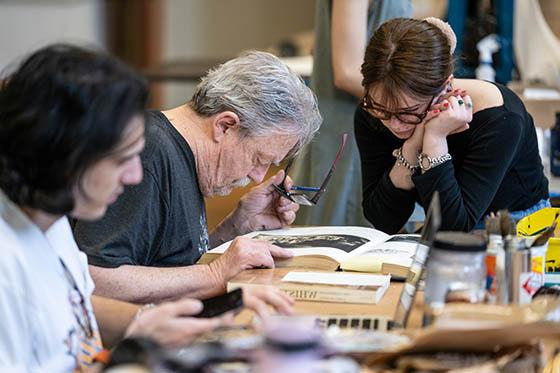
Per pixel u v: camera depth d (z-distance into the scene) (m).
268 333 1.56
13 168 1.92
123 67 1.98
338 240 3.12
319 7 4.25
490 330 1.78
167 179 2.86
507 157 3.13
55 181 1.91
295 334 1.55
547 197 3.46
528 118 3.29
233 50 13.52
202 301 2.34
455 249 2.13
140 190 2.80
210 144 2.98
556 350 2.01
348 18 4.07
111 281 2.70
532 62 5.67
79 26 12.14
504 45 5.67
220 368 1.77
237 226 3.42
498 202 3.31
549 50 5.62
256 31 13.51
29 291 2.00
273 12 13.48
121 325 2.36
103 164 1.93
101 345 2.29
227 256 2.85
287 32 13.53
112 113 1.90
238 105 2.92
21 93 1.90
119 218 2.77
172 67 11.62
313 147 4.26
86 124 1.88
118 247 2.75
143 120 1.99
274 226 3.43
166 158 2.86
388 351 1.83
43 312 2.03
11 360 1.97
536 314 2.00
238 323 2.30
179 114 3.01
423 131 3.16
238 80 2.94
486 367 1.80
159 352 1.77
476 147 3.13
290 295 2.55
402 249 2.95
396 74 2.92
